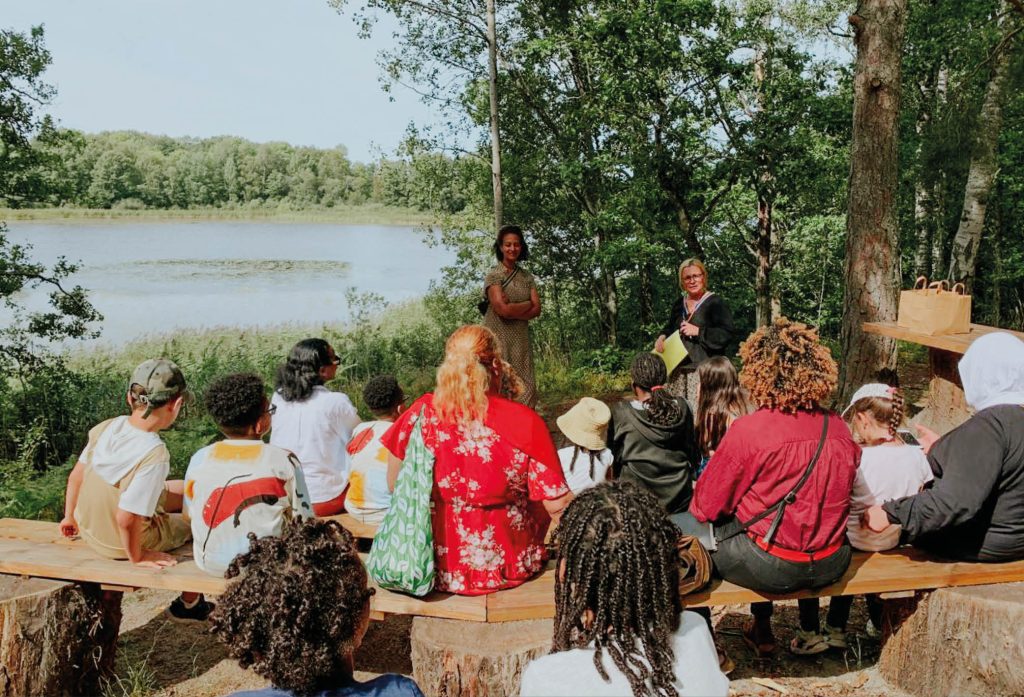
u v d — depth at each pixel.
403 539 2.85
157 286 36.25
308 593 1.37
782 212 14.78
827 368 2.74
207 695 3.36
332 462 3.81
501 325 6.28
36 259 45.34
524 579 3.01
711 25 10.78
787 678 3.32
